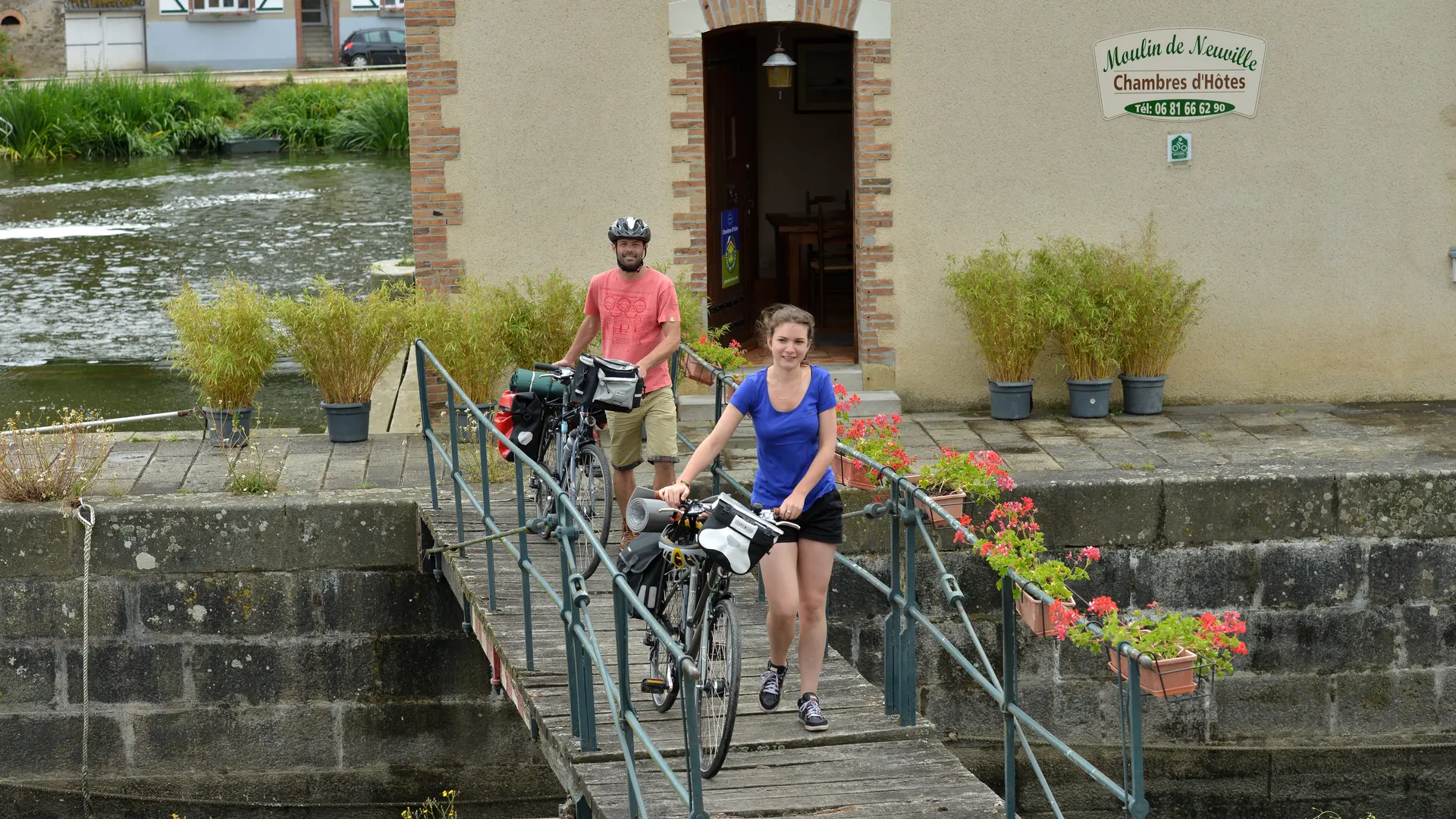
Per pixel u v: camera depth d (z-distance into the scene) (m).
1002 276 11.84
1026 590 5.13
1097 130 12.14
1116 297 11.78
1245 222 12.33
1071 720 9.81
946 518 5.88
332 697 9.45
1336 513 9.59
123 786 9.38
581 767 5.94
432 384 11.70
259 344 11.01
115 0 47.62
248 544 9.23
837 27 11.93
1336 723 9.84
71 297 19.94
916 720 6.28
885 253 12.22
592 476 7.98
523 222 12.01
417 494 9.51
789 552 5.91
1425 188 12.34
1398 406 12.46
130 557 9.16
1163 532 9.52
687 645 6.03
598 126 11.93
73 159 38.97
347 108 42.69
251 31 47.97
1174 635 4.86
